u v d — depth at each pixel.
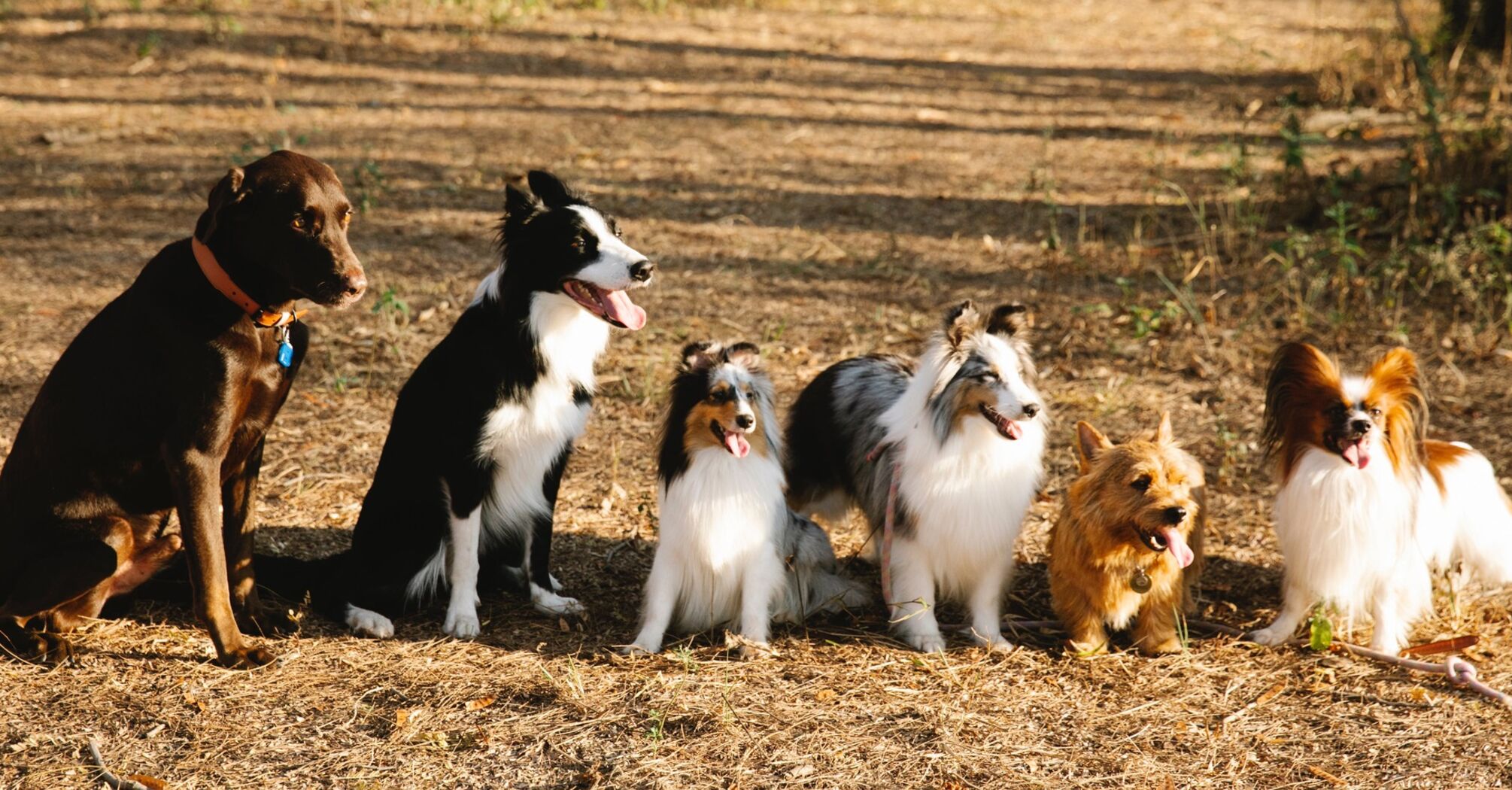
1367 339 8.53
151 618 5.34
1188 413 7.71
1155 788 4.23
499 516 5.60
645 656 5.14
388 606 5.52
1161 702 4.85
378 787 4.14
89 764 4.21
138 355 4.70
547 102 14.27
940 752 4.43
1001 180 12.15
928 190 11.86
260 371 4.82
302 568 5.62
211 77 14.44
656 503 6.66
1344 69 15.18
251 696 4.69
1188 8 21.75
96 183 11.20
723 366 5.16
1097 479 5.13
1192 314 8.81
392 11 17.31
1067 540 5.25
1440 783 4.28
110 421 4.77
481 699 4.71
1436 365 8.17
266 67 14.89
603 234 5.18
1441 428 7.36
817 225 10.94
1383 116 13.67
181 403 4.68
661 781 4.20
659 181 11.89
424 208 10.98
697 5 19.53
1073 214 11.14
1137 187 11.81
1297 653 5.28
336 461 7.00
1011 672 5.11
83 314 8.66
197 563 4.79
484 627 5.46
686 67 16.05
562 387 5.35
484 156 12.34
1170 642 5.29
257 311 4.72
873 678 5.00
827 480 6.20
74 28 15.88
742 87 15.30
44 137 12.18
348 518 6.44
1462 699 4.85
